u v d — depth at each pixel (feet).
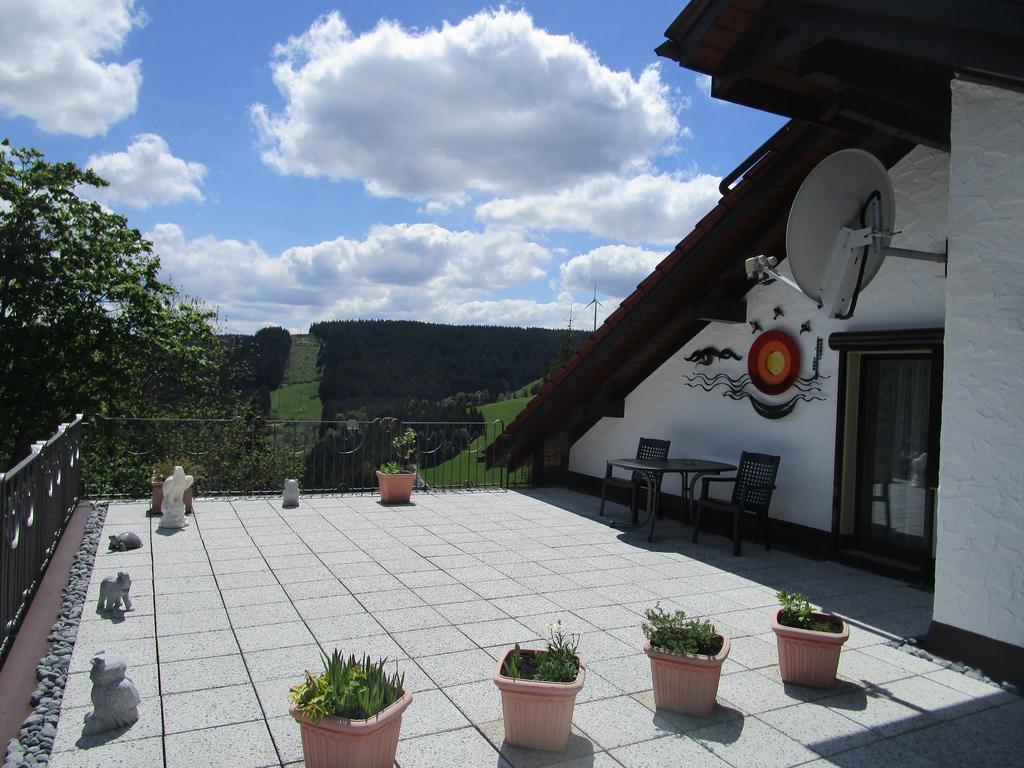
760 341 25.61
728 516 26.40
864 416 22.48
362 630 14.75
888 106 16.88
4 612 12.67
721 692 12.28
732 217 23.21
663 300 26.91
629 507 31.42
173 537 22.74
